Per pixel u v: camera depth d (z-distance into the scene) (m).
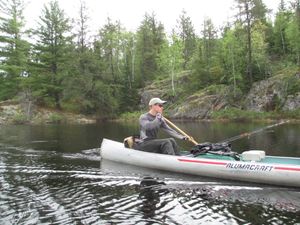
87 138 12.68
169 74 42.06
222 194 5.19
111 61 40.75
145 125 7.11
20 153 8.64
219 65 38.44
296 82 30.53
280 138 11.77
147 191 5.32
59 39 32.94
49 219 4.17
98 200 4.87
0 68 31.81
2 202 4.75
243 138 11.94
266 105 31.03
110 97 33.69
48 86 31.55
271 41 44.84
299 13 36.88
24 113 28.52
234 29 38.16
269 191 5.36
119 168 6.86
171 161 6.57
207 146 6.75
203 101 32.81
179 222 4.09
